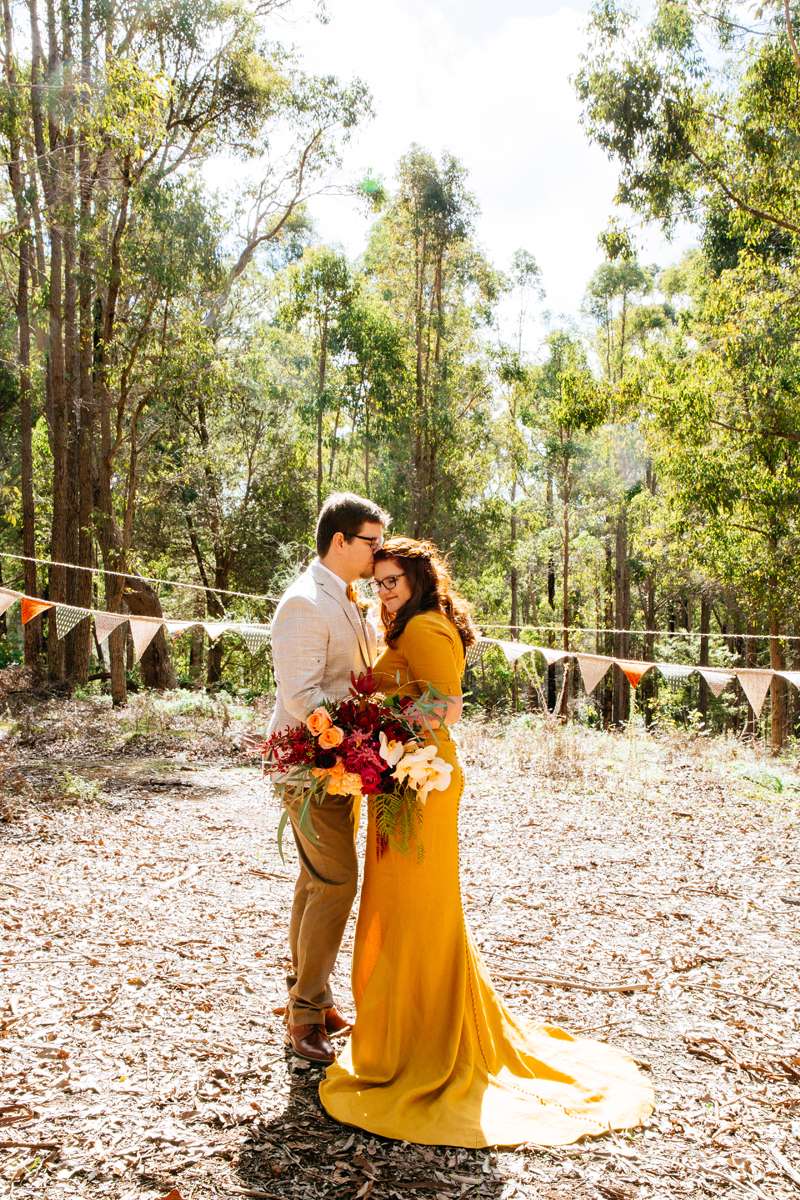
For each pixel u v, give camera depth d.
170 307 18.03
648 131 15.01
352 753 2.88
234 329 24.03
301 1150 2.58
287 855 6.23
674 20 14.53
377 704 3.04
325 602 3.16
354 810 3.26
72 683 19.28
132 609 20.23
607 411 16.98
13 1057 3.05
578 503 32.34
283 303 28.58
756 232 15.96
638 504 32.97
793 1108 2.90
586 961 4.25
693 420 15.69
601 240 16.34
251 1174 2.45
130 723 13.60
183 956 4.13
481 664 27.86
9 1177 2.38
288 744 3.04
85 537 19.62
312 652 3.09
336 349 29.12
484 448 32.41
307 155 20.80
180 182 16.86
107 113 12.57
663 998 3.81
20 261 20.81
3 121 13.77
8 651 25.16
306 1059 3.13
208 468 27.02
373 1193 2.38
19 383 22.12
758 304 15.52
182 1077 2.96
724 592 28.38
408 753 2.93
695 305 25.19
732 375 15.62
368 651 3.36
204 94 18.44
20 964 3.94
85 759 10.70
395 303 32.06
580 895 5.37
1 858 5.85
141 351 18.39
